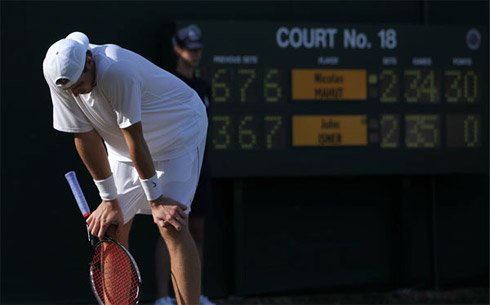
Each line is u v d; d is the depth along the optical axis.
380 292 25.00
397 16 24.94
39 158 22.39
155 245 23.30
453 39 24.34
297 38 23.06
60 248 22.62
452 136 24.34
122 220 16.12
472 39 24.53
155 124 15.36
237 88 22.61
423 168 24.09
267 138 22.84
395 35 23.86
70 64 13.77
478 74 24.61
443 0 25.31
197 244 21.42
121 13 22.77
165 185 15.77
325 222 24.56
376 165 23.67
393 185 25.05
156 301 21.52
